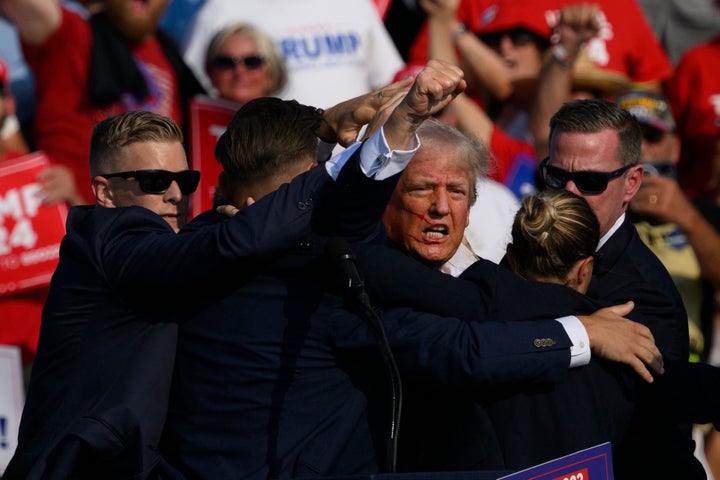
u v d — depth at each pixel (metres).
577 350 10.63
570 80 21.02
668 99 23.66
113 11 20.55
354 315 10.49
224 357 10.57
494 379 10.38
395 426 9.59
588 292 12.85
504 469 10.48
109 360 10.87
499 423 10.62
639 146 13.98
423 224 11.93
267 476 10.25
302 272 10.51
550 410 10.62
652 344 10.88
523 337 10.52
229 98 20.95
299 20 21.47
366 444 10.73
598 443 10.62
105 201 12.54
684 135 23.53
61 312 11.10
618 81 21.75
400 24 23.22
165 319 10.93
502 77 21.94
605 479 9.91
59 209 20.00
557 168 13.87
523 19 22.11
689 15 24.81
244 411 10.47
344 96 21.59
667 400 10.98
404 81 11.70
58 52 20.38
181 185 12.65
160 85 20.84
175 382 10.88
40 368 11.27
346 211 10.20
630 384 10.93
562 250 11.24
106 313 10.96
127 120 12.54
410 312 10.69
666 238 18.95
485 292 11.02
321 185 10.17
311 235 10.45
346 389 10.63
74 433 10.44
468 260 12.76
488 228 19.83
